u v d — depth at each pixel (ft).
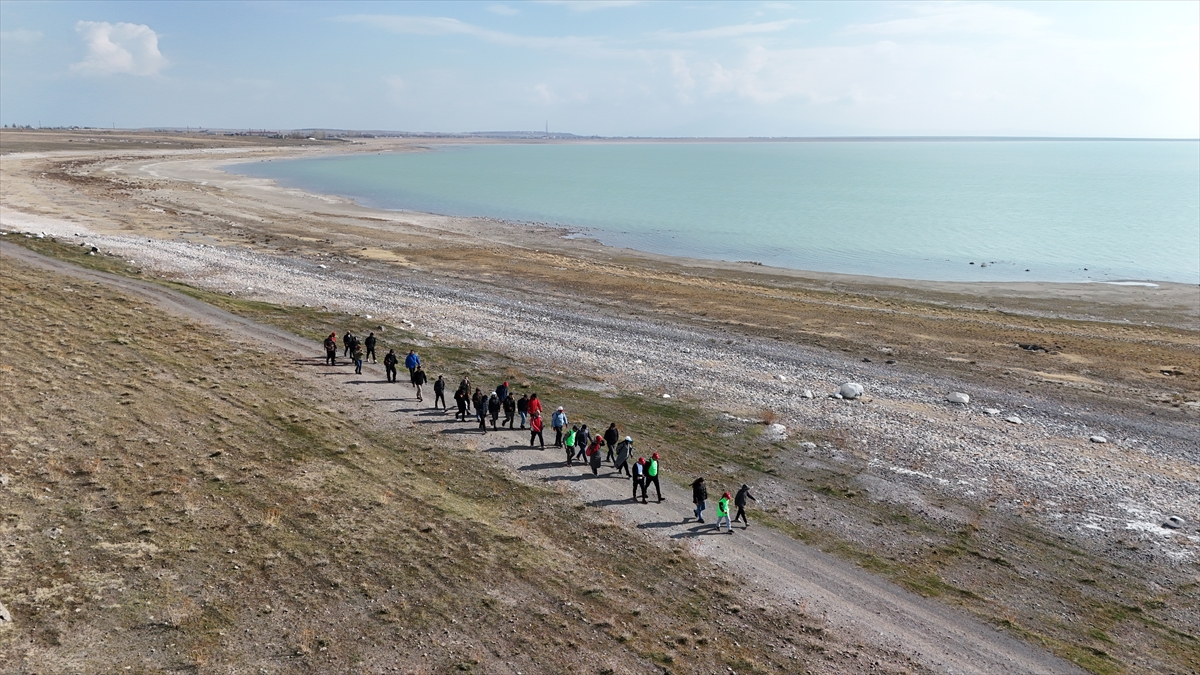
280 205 392.47
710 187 641.81
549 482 89.56
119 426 92.32
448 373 130.52
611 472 94.38
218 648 54.19
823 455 104.27
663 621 63.16
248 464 85.35
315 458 89.25
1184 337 182.60
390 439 98.22
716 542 78.13
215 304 163.53
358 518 75.41
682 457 100.99
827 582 71.92
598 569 70.69
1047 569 76.48
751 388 133.49
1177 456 110.32
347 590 62.95
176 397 104.53
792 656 59.98
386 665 54.24
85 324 135.03
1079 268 287.07
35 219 269.23
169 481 79.10
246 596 60.75
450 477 88.38
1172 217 452.76
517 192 554.87
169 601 59.06
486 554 71.05
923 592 71.10
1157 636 65.87
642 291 216.95
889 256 309.83
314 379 120.06
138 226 276.62
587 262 265.95
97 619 55.98
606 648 58.65
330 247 265.34
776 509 87.15
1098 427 121.60
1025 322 194.29
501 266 246.68
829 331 179.22
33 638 53.01
